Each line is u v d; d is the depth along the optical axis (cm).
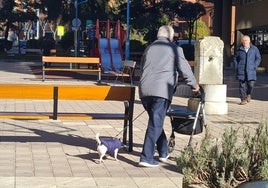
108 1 5681
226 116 1380
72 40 5309
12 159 775
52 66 3347
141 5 5378
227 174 613
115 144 779
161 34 755
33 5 6078
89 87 844
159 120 737
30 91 831
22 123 1127
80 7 5650
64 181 655
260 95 2055
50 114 869
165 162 780
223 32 4528
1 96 826
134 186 643
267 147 623
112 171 718
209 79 1445
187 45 4178
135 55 4328
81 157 804
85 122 1173
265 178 580
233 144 636
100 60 2525
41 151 841
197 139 977
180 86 1856
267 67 4000
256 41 4328
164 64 732
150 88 728
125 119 859
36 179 658
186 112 813
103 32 4031
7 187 619
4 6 5972
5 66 3619
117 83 2367
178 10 5391
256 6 4212
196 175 624
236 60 1698
